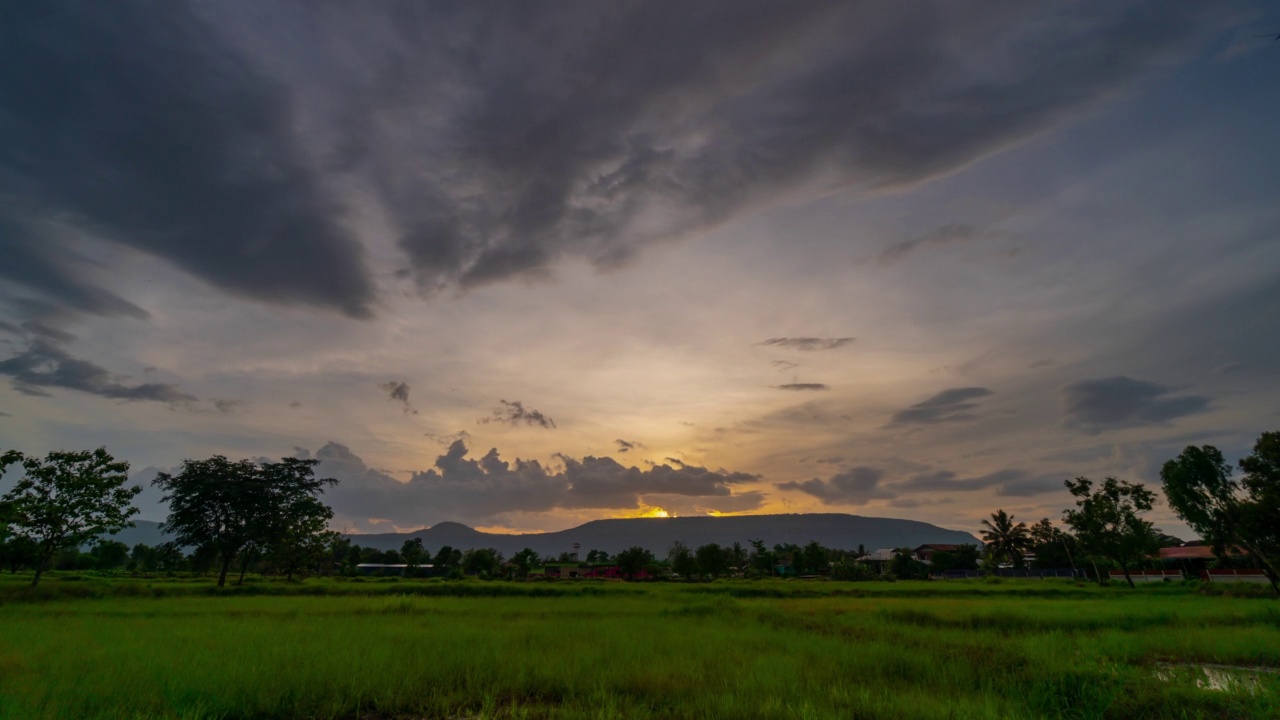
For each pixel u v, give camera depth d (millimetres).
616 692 10367
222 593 35375
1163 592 42156
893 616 23250
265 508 45438
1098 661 12492
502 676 10898
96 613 21938
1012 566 91875
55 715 8102
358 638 14984
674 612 24969
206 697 9062
